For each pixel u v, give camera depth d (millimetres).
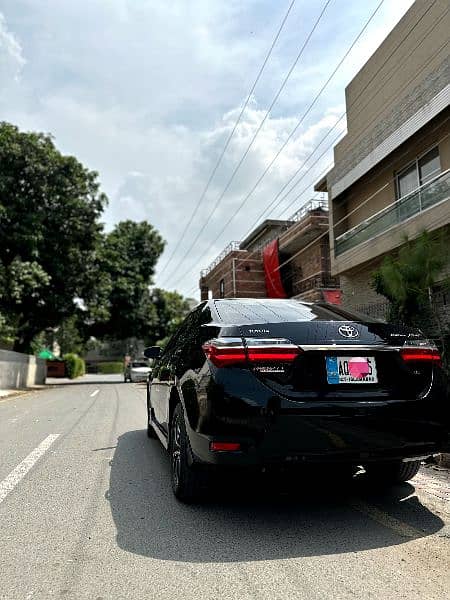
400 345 3520
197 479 3748
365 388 3352
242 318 3965
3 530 3373
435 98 11039
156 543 3125
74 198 26359
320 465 3199
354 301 15227
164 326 39250
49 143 26156
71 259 26906
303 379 3266
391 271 9383
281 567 2762
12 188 24562
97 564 2820
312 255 24797
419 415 3346
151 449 6172
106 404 12750
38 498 4098
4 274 22031
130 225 38844
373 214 14312
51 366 42188
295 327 3434
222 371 3236
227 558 2893
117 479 4695
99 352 80562
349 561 2830
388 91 13562
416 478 4605
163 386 5043
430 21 11852
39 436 7273
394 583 2559
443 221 10383
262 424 3096
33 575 2686
